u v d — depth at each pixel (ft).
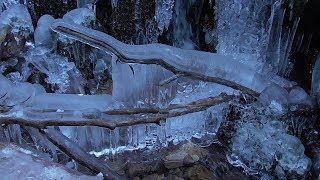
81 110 9.36
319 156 9.96
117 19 11.80
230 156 10.45
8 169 8.51
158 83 10.31
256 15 11.02
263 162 10.03
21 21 11.21
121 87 10.28
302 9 10.57
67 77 11.64
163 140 10.89
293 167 9.65
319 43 11.38
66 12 12.00
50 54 11.49
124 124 9.27
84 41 9.70
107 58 11.84
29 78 11.69
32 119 9.09
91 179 8.46
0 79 10.20
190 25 12.60
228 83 9.89
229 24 11.18
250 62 10.80
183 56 9.57
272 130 9.84
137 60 9.54
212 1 11.88
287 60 11.30
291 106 9.85
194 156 10.53
